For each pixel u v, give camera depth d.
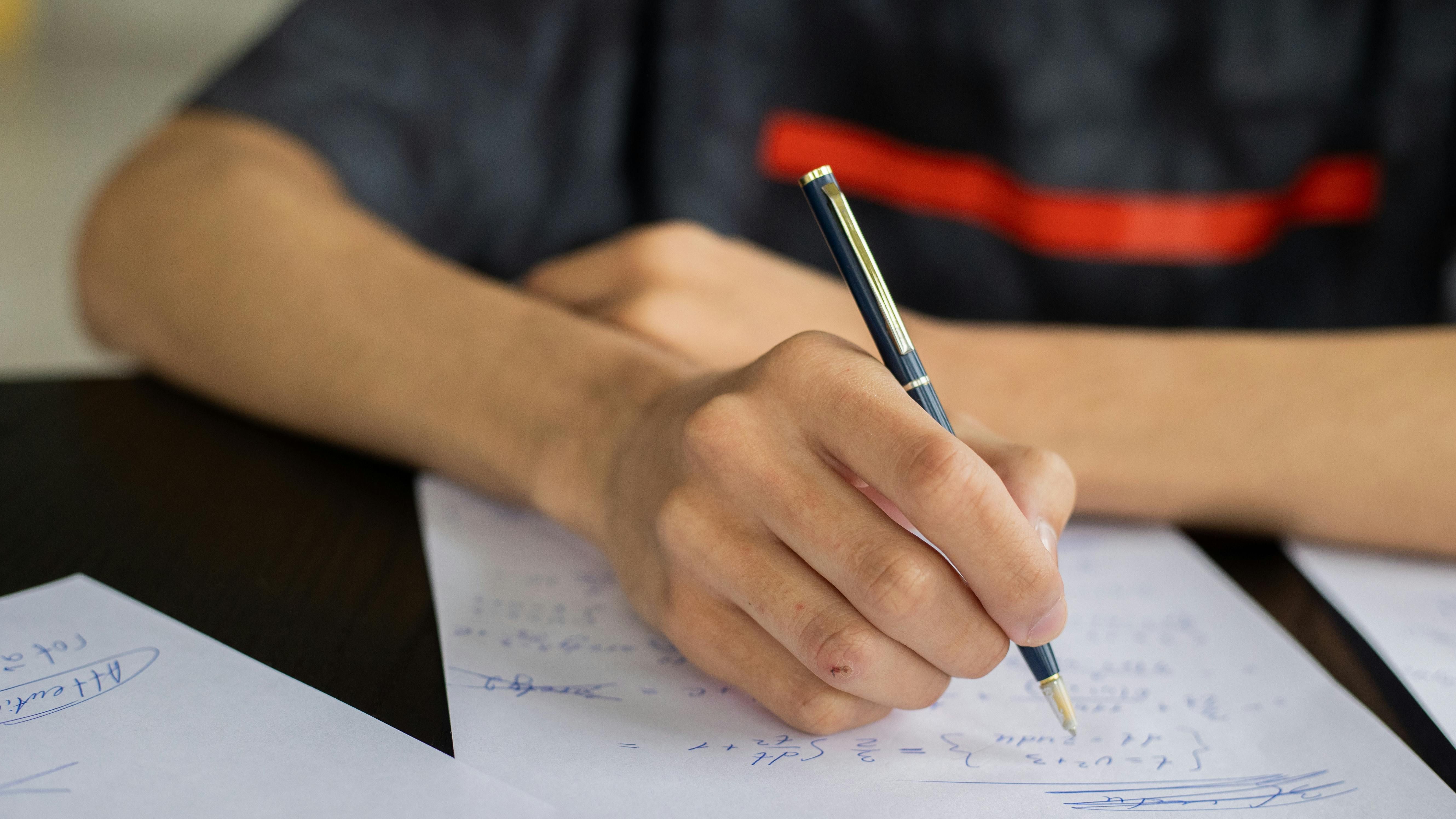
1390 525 0.48
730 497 0.32
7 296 2.23
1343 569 0.48
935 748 0.32
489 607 0.40
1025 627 0.29
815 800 0.29
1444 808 0.30
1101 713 0.35
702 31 0.81
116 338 0.62
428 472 0.53
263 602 0.39
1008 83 0.81
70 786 0.27
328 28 0.74
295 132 0.69
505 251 0.81
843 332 0.54
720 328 0.52
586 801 0.28
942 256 0.84
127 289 0.59
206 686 0.33
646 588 0.36
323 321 0.53
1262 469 0.48
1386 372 0.53
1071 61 0.81
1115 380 0.54
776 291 0.57
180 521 0.45
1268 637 0.41
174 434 0.55
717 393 0.34
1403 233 0.81
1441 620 0.43
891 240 0.84
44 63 6.35
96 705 0.31
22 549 0.41
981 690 0.36
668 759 0.31
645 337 0.52
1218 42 0.80
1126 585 0.45
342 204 0.63
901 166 0.84
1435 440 0.48
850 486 0.31
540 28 0.80
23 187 3.22
